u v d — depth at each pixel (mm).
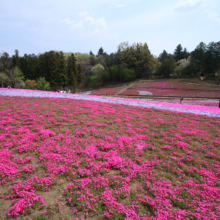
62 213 4312
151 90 46688
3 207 4383
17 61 53125
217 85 46344
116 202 4621
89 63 75875
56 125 10031
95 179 5473
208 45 62000
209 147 8062
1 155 6438
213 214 4391
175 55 91312
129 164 6426
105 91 54250
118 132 9492
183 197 4996
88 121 11031
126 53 76500
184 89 43562
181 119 12477
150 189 5227
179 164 6645
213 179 5789
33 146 7359
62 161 6445
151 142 8453
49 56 47875
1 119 10188
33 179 5332
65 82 48875
